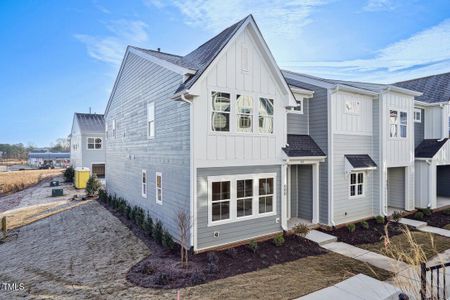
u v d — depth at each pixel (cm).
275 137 1045
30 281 712
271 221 1023
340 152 1211
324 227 1166
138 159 1387
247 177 966
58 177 3728
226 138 920
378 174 1323
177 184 952
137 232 1121
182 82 934
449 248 954
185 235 820
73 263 826
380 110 1319
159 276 684
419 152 1590
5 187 2689
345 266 786
